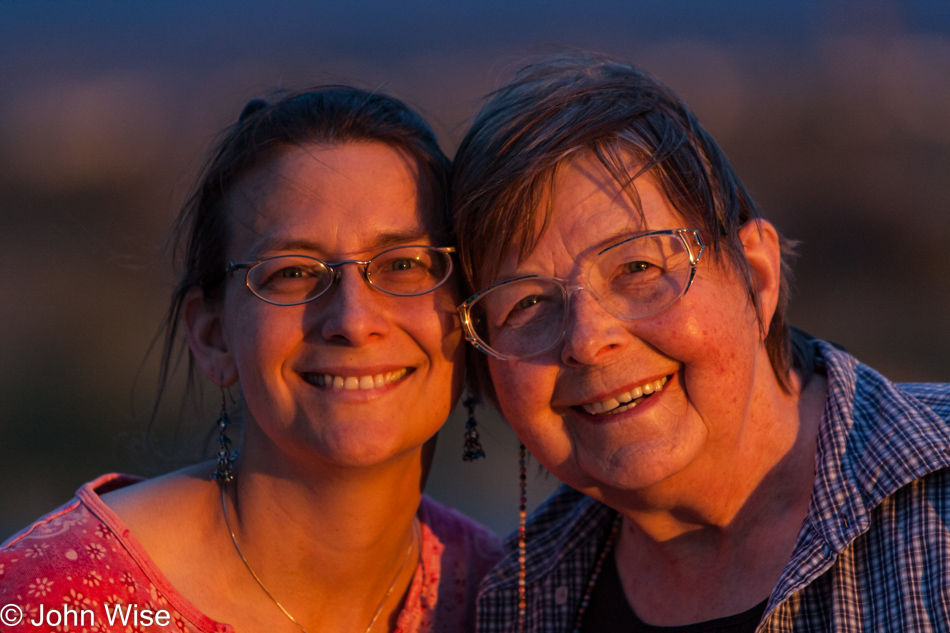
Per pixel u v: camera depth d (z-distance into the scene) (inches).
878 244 495.2
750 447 84.7
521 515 97.3
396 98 93.1
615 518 99.0
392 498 88.1
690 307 78.3
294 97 89.7
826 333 443.8
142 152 577.0
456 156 87.4
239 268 84.2
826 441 83.4
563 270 80.0
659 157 79.1
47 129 614.5
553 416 84.4
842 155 560.4
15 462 338.0
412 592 96.7
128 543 83.7
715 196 82.1
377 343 82.4
